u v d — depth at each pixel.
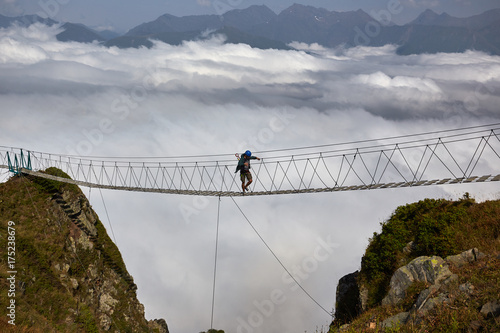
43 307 39.12
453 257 22.50
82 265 51.06
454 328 16.25
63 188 56.44
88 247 54.50
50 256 46.94
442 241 25.44
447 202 29.61
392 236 28.17
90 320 42.06
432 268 21.80
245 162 32.72
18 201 51.12
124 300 55.94
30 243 46.06
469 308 16.97
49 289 41.69
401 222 29.25
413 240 27.36
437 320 17.38
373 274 27.44
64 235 51.62
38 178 55.00
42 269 44.12
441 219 27.20
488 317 16.08
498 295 16.59
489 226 25.67
